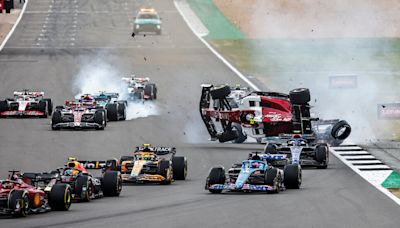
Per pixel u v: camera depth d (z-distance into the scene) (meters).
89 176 110.81
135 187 122.62
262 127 157.62
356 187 121.12
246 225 93.50
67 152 153.62
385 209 104.50
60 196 101.31
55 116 177.38
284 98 159.50
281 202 108.31
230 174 117.94
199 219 96.69
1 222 94.19
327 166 139.50
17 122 188.00
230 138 160.75
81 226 92.06
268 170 116.25
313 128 159.75
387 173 133.25
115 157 149.38
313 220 96.75
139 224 93.38
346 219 97.69
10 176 103.06
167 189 120.31
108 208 104.12
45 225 92.56
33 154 151.25
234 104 162.00
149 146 129.88
